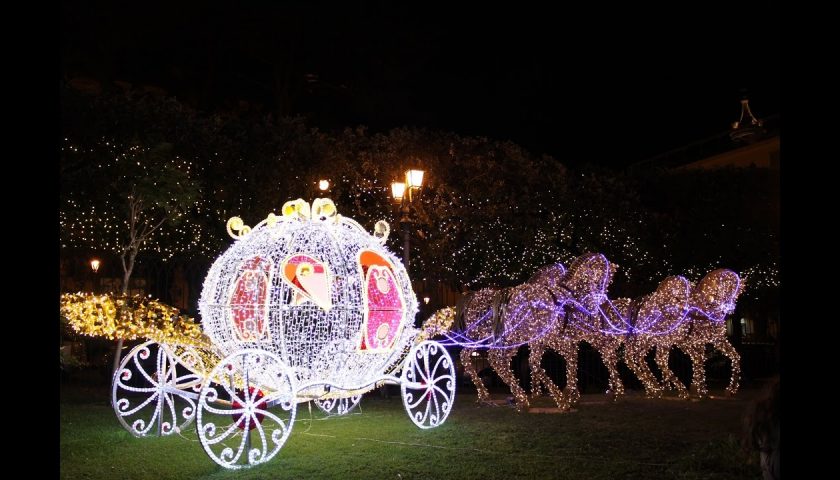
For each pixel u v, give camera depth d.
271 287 7.86
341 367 8.11
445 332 10.41
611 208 19.47
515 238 18.27
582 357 16.05
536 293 10.91
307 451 8.03
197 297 15.48
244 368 7.43
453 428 9.49
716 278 12.27
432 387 9.70
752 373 16.84
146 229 14.43
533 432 9.12
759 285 19.92
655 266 19.72
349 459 7.56
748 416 2.84
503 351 11.36
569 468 7.09
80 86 20.23
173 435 9.12
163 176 12.98
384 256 8.80
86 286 16.39
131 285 16.44
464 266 17.95
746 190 20.56
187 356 9.09
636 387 15.58
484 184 18.47
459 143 18.64
